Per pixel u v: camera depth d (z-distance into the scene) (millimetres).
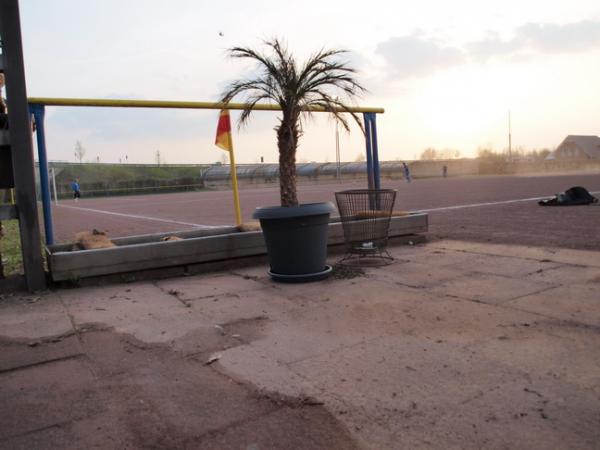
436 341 3502
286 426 2445
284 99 6215
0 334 4082
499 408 2510
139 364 3350
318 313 4340
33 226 5539
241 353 3457
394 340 3564
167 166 83188
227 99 6508
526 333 3574
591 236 8055
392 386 2816
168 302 4961
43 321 4414
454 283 5207
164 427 2490
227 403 2719
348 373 3023
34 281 5566
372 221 6984
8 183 5574
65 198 59375
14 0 5277
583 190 14734
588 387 2697
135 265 6000
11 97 5332
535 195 20469
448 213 13734
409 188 33656
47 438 2436
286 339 3701
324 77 6262
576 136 106750
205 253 6430
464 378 2875
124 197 53938
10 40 5285
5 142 5473
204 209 22641
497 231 9281
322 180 71000
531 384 2760
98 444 2361
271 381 2969
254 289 5387
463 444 2211
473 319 3955
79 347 3727
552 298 4438
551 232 8766
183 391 2896
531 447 2164
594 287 4758
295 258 5566
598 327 3625
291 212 5391
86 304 4977
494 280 5254
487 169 72562
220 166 70688
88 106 6496
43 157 6438
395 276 5688
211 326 4105
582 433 2254
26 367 3373
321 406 2629
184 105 6996
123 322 4316
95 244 6246
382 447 2225
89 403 2795
